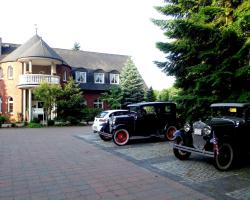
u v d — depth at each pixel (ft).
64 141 48.08
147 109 45.06
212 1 43.14
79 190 20.17
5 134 60.34
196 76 43.45
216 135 25.62
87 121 96.89
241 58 35.99
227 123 27.09
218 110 31.07
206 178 23.30
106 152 36.32
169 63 45.96
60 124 89.86
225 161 26.04
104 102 126.41
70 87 90.79
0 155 33.99
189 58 43.24
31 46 103.55
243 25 34.30
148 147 40.16
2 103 102.68
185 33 38.70
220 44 36.76
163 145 41.86
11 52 111.04
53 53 102.06
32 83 94.17
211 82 37.83
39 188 20.66
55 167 27.48
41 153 35.55
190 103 43.14
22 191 19.97
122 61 144.46
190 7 46.62
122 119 43.45
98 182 22.20
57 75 104.63
